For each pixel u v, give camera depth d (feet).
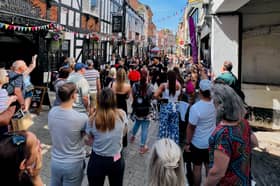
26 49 32.65
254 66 26.17
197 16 64.95
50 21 32.27
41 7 33.12
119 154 9.04
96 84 20.51
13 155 4.37
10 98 11.39
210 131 10.56
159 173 5.43
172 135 14.71
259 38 25.84
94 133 8.75
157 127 22.82
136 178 13.60
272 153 18.26
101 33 56.34
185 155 11.14
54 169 8.55
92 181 8.99
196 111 10.53
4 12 24.91
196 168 10.84
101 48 57.82
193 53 33.27
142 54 133.28
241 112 6.82
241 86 26.05
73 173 8.52
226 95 6.95
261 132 23.63
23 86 13.78
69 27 41.42
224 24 25.59
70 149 8.48
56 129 8.45
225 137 6.65
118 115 8.93
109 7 64.08
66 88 8.57
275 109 24.93
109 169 8.88
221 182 6.63
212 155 6.97
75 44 43.45
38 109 25.96
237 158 6.62
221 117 6.96
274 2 24.57
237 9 23.90
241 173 6.63
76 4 43.83
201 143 10.57
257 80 26.13
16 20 26.71
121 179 9.26
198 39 58.23
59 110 8.59
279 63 25.46
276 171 15.29
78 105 15.11
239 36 25.48
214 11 25.34
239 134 6.70
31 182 4.64
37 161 4.73
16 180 4.39
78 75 15.51
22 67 13.83
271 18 25.20
